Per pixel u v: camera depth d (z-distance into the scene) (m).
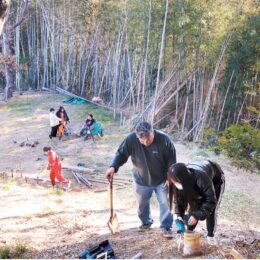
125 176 11.87
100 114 19.73
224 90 16.41
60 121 15.95
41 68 28.17
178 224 4.19
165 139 4.74
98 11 23.30
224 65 16.48
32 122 18.95
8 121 19.31
